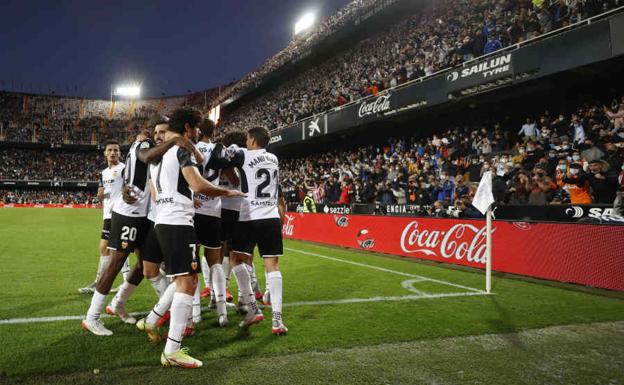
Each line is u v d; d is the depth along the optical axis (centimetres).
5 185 4919
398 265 844
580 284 658
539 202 973
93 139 5641
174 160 321
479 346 364
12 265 727
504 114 1495
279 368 303
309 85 2984
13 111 5584
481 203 602
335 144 2395
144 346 337
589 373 310
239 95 3906
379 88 1772
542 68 1095
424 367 313
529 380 296
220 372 292
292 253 1019
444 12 1961
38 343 335
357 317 443
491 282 675
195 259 321
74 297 498
